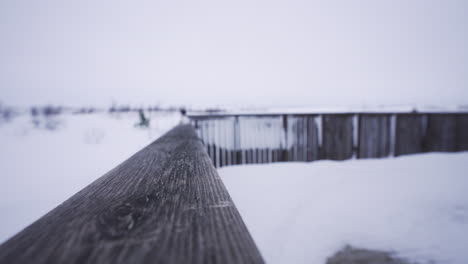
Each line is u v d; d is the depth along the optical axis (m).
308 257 2.21
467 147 7.43
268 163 6.68
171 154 1.29
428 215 3.10
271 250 2.33
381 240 2.48
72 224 0.42
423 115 7.22
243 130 6.61
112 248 0.33
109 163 3.94
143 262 0.29
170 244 0.34
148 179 0.75
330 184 4.55
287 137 6.76
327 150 6.89
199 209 0.49
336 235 2.59
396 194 3.94
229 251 0.32
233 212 0.48
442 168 5.77
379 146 7.07
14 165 4.46
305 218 3.02
